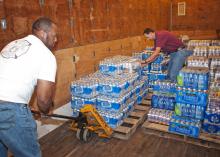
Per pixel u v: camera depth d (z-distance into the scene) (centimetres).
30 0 314
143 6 718
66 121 398
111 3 534
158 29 854
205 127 316
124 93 362
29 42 192
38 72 187
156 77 494
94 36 477
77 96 366
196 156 287
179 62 436
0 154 211
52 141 335
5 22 279
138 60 449
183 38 784
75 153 302
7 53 190
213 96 310
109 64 403
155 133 345
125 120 369
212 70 340
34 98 322
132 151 303
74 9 407
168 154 293
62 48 383
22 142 187
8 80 181
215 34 888
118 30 581
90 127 326
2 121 181
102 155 296
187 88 316
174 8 932
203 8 884
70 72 407
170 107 377
